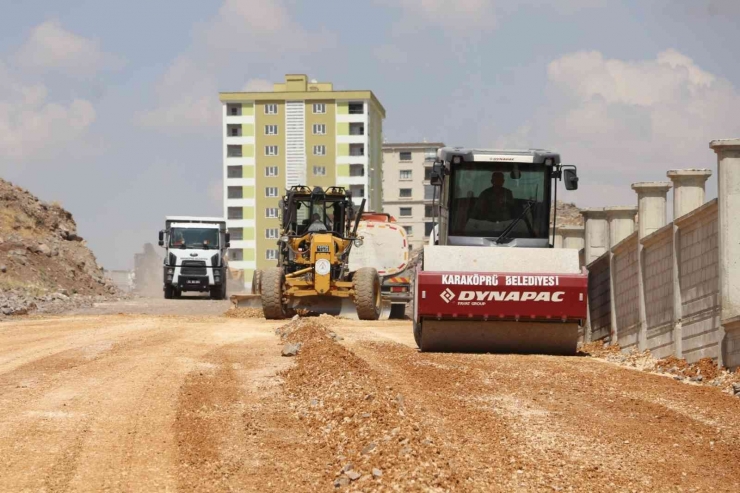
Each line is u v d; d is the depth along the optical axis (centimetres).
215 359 2567
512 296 2619
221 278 7562
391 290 4994
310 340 2836
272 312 4359
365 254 5078
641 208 2766
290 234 4703
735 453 1453
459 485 1201
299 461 1376
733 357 2134
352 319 4456
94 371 2302
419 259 2928
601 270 3250
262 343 3041
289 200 4709
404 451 1308
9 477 1266
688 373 2273
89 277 8169
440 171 2970
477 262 2703
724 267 2133
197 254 7512
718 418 1725
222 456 1399
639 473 1323
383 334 3494
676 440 1536
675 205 2480
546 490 1223
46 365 2438
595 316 3334
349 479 1241
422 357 2583
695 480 1297
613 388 2056
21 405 1805
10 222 8281
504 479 1262
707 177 2466
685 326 2405
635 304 2827
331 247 4475
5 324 4022
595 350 3020
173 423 1630
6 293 6369
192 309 5831
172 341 3092
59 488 1216
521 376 2216
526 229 2992
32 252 7788
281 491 1223
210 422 1647
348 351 2488
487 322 2695
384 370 2294
